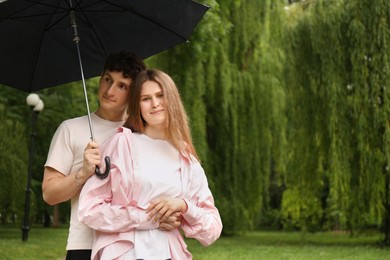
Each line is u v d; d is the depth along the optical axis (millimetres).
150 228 2646
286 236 21938
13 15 3256
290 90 15617
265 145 18688
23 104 20484
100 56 3600
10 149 17688
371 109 14312
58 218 32125
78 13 3398
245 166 18703
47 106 20891
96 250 2648
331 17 14695
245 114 18578
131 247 2627
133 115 2836
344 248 15281
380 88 14203
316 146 15633
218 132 18641
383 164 14570
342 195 15156
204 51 14305
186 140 2885
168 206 2631
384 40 14047
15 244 15508
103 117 3232
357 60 14305
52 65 3568
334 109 14648
